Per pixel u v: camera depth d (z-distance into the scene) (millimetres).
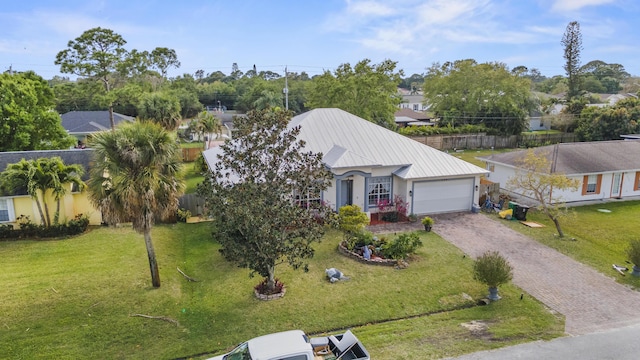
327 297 14500
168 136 14352
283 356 8719
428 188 24125
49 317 13047
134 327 12617
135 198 13516
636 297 14617
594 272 16656
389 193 24234
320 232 13984
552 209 20859
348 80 43875
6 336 12016
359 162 22828
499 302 14227
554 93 102938
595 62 135750
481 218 23797
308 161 14539
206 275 16406
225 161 14047
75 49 54406
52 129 28984
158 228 21859
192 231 21719
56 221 20438
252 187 13164
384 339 11938
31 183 19281
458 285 15445
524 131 59844
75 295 14461
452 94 62188
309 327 12719
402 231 21609
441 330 12477
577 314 13492
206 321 13016
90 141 13852
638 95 74688
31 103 27969
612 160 28594
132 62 58719
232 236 13672
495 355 11195
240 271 16656
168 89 78438
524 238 20562
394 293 14812
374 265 17188
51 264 17109
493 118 55219
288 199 13922
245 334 12320
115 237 20375
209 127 47000
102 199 13766
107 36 55312
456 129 53469
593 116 52312
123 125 14094
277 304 14008
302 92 86688
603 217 24297
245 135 14211
